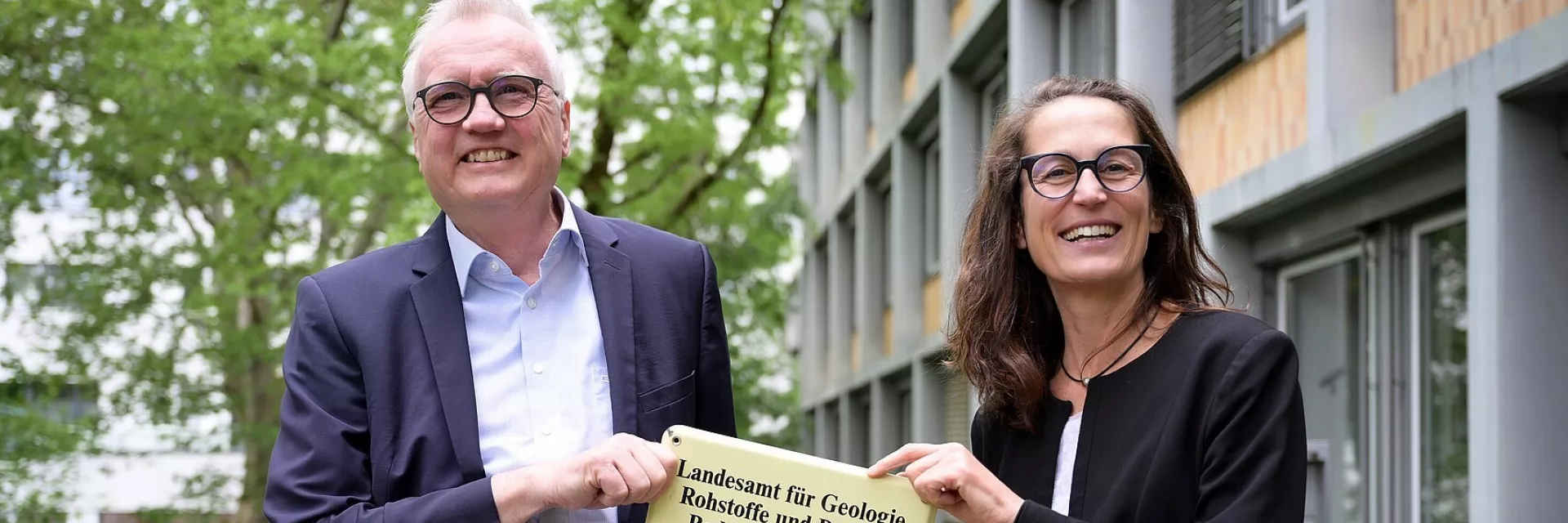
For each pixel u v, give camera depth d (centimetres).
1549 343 473
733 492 263
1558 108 474
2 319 1328
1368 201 620
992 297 297
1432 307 602
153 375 1380
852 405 2048
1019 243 297
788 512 262
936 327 1426
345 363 280
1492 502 475
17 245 1282
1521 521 473
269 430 1411
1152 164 284
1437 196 564
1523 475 473
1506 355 474
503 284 286
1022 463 290
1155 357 271
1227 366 259
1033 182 281
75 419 1345
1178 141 779
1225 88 724
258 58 1106
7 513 1277
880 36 1697
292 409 280
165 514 1466
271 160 1201
